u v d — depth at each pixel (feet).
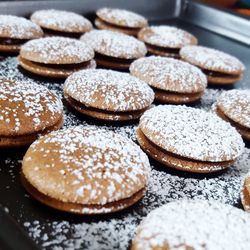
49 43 0.70
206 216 0.37
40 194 0.42
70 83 0.62
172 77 0.68
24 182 0.44
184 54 0.81
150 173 0.47
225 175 0.53
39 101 0.53
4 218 0.37
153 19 1.07
